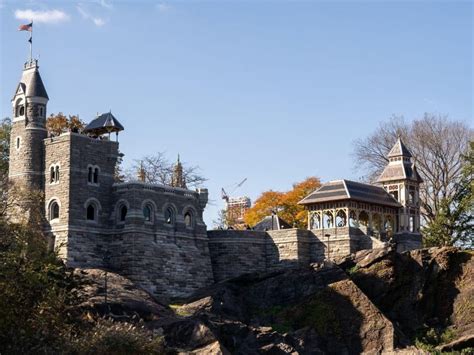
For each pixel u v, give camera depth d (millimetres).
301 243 106375
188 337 77688
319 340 89938
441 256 100312
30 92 103000
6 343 57750
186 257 103062
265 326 90438
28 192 93188
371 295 96938
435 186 128375
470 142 118812
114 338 63250
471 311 96562
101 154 102062
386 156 136250
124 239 99000
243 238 107125
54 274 66188
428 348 91062
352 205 107250
